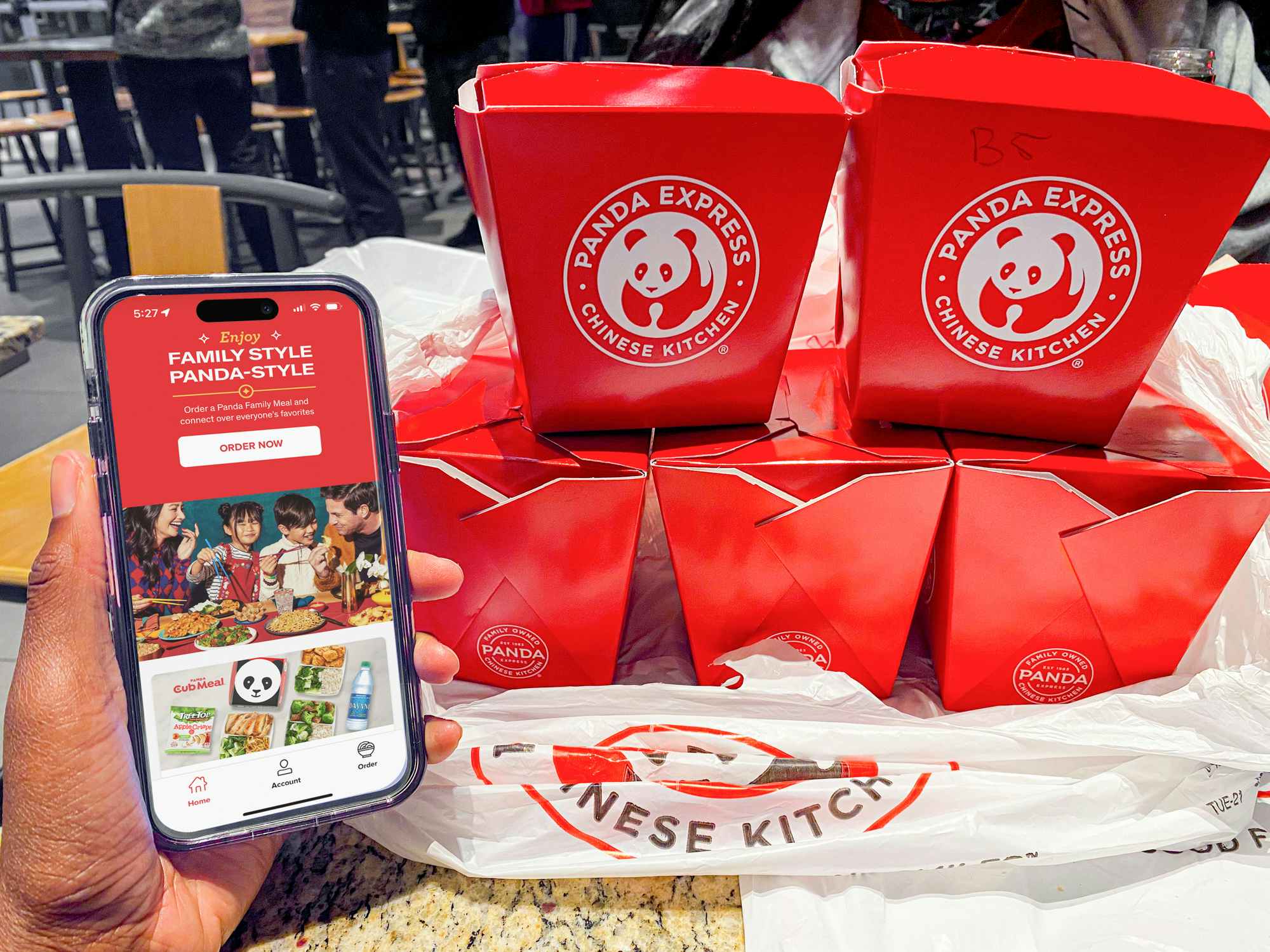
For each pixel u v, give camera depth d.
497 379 0.58
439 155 3.96
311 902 0.47
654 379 0.49
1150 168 0.41
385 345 0.56
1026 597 0.52
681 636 0.63
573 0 2.25
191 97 2.41
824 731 0.51
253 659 0.45
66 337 2.58
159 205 1.20
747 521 0.50
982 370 0.49
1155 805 0.49
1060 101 0.41
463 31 2.13
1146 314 0.46
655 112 0.40
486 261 0.73
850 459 0.49
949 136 0.41
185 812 0.43
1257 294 0.69
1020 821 0.48
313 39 2.46
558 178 0.42
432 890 0.48
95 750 0.39
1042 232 0.44
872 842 0.47
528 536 0.51
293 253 1.56
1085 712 0.52
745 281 0.46
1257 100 0.81
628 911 0.46
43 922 0.40
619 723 0.52
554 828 0.49
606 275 0.45
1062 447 0.50
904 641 0.55
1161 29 0.73
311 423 0.46
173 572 0.44
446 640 0.56
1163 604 0.51
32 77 3.96
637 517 0.50
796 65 0.77
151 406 0.43
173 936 0.42
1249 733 0.50
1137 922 0.45
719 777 0.50
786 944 0.44
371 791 0.45
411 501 0.50
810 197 0.44
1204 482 0.47
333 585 0.46
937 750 0.50
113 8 2.28
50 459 1.00
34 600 0.40
